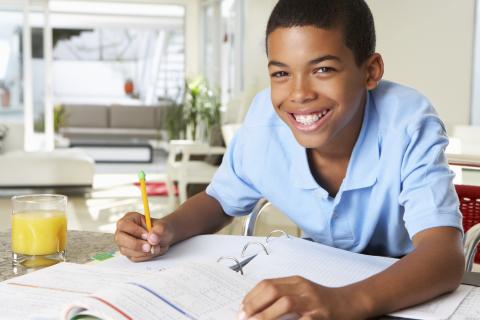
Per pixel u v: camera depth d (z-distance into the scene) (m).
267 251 1.00
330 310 0.72
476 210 1.43
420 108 1.08
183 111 7.21
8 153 6.07
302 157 1.11
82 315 0.71
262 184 1.19
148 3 8.30
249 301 0.72
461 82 4.68
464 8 4.62
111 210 4.91
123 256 1.02
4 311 0.76
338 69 0.93
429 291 0.82
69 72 12.55
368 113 1.08
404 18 4.81
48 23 7.67
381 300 0.77
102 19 11.38
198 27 8.27
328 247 1.04
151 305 0.72
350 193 1.08
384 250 1.17
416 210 0.98
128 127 10.29
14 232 0.99
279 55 0.94
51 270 0.92
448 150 2.08
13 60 7.53
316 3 0.92
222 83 7.34
